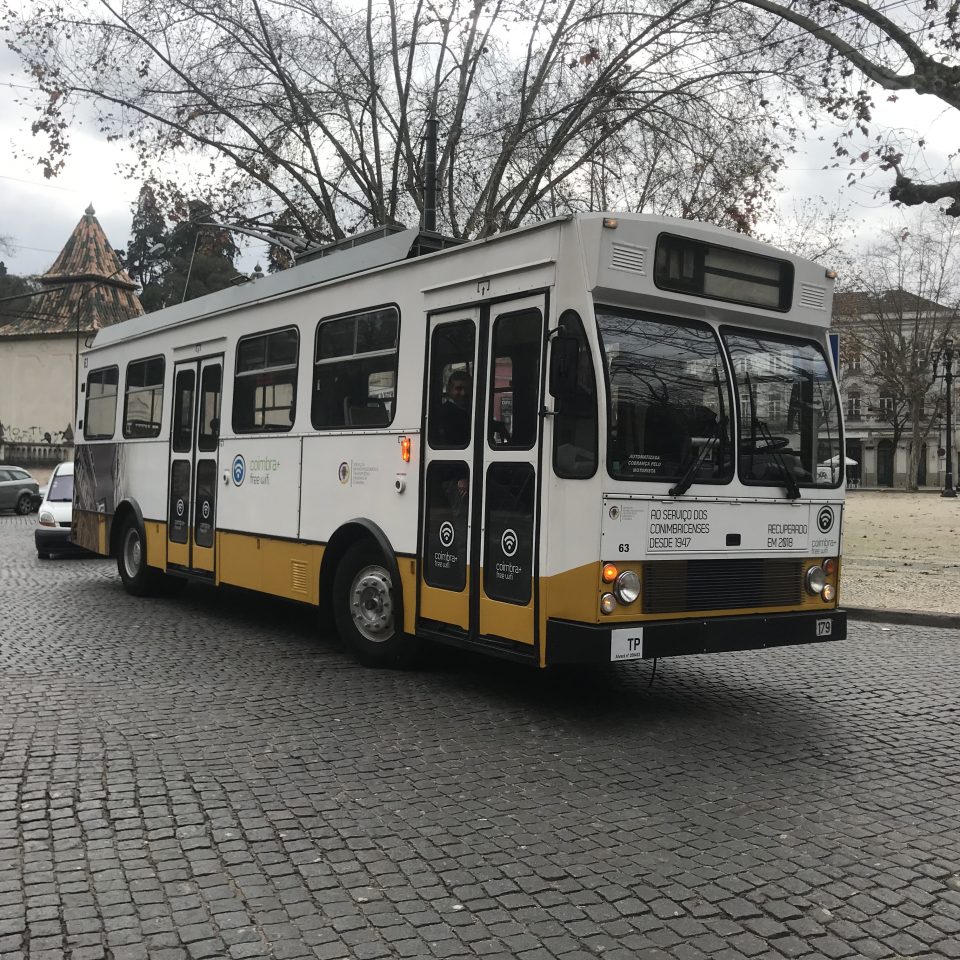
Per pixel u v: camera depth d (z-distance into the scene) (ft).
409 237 25.39
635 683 25.46
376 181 62.13
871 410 206.59
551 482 20.16
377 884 12.98
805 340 23.20
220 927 11.74
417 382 24.26
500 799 16.35
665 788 17.07
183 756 18.43
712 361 21.30
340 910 12.22
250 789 16.65
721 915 12.21
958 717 22.45
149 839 14.40
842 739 20.44
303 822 15.16
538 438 20.52
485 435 22.07
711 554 20.79
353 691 23.88
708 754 19.17
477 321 22.52
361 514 26.20
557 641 19.76
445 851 14.10
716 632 20.38
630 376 20.01
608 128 56.80
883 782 17.60
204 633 31.86
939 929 11.93
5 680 24.54
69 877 13.07
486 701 23.08
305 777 17.33
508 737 20.08
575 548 19.67
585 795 16.62
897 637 33.71
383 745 19.39
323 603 27.78
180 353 36.32
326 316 27.99
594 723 21.33
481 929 11.76
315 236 64.90
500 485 21.62
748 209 59.00
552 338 19.90
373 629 26.23
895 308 183.21
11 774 17.21
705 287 21.27
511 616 21.12
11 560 56.59
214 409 33.81
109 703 22.35
